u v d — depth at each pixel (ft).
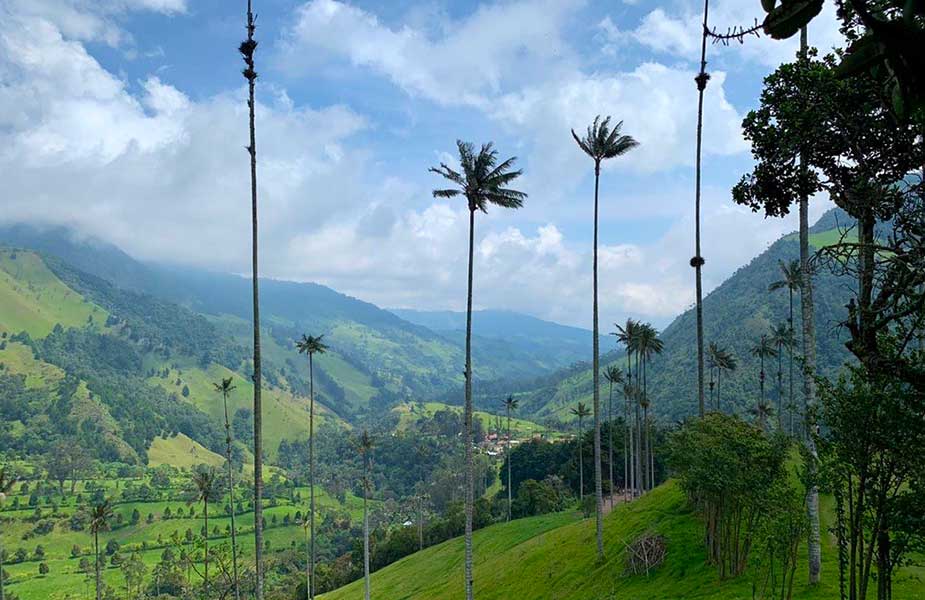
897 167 47.67
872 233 38.29
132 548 607.78
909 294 30.99
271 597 406.62
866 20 12.42
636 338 278.87
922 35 11.75
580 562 177.27
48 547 609.42
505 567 222.69
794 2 14.11
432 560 320.50
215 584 360.48
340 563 428.97
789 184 56.90
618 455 394.52
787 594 100.94
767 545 99.25
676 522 166.71
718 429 118.52
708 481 113.70
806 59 56.29
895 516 51.19
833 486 57.47
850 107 49.11
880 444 51.37
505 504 426.92
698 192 155.33
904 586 93.56
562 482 437.17
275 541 645.10
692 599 118.01
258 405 113.19
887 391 50.34
